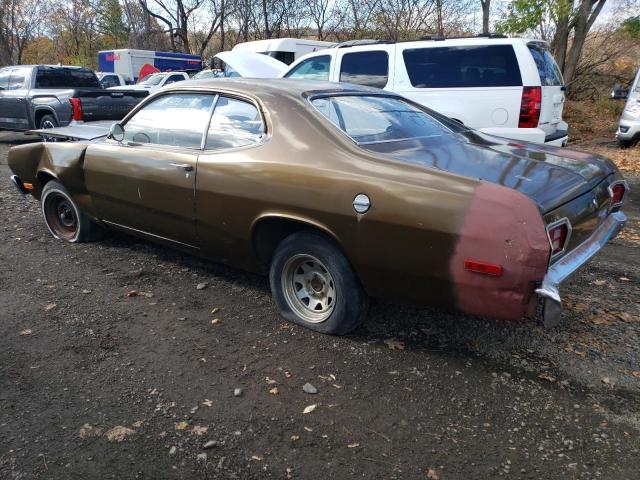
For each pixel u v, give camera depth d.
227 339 3.57
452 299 2.93
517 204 2.67
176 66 28.02
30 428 2.69
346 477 2.39
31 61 42.28
